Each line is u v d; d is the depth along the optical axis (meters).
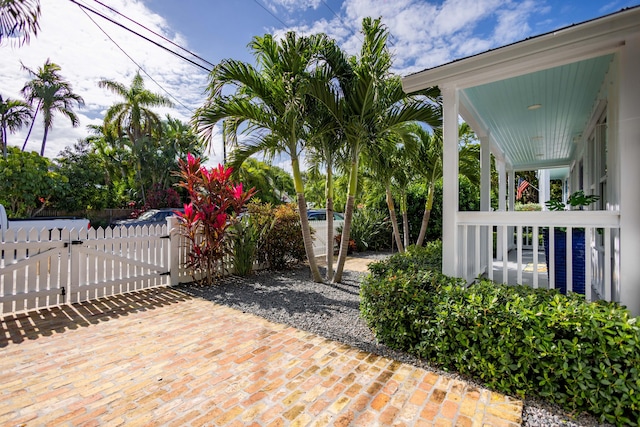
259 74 5.18
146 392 2.33
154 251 5.43
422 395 2.30
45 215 14.13
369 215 11.01
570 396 2.10
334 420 2.02
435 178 8.08
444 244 3.66
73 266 4.54
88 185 15.59
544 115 5.25
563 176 12.43
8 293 3.98
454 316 2.59
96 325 3.68
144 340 3.26
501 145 7.32
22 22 3.53
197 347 3.10
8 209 12.89
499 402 2.22
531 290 2.92
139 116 18.11
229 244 6.41
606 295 2.89
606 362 2.00
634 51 2.62
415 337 2.90
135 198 17.77
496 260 7.55
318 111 5.26
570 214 3.08
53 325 3.66
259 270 7.09
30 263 4.16
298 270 7.25
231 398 2.26
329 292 5.21
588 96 4.43
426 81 3.58
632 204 2.69
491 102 4.65
